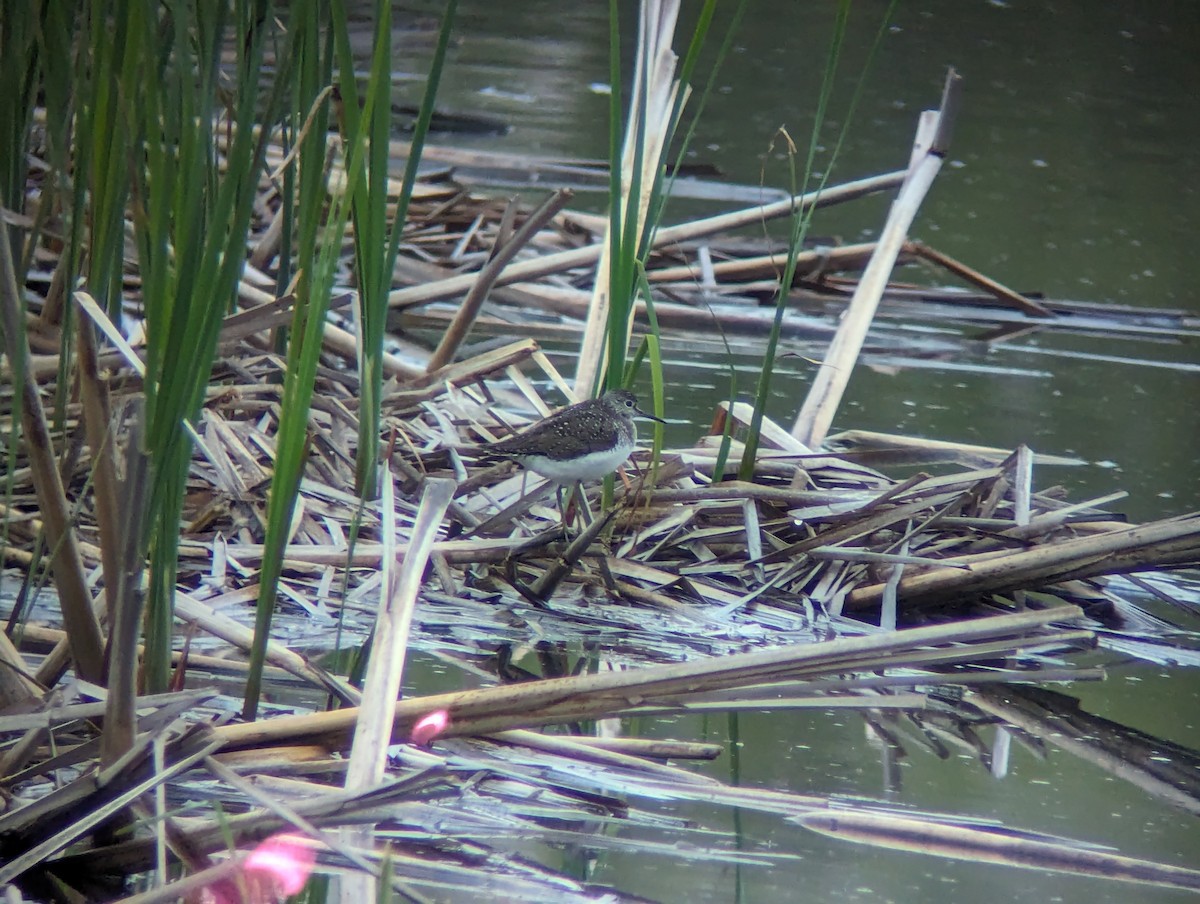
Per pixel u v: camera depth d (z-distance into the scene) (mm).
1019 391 18031
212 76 8188
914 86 35375
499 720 8805
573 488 12062
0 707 7875
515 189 25062
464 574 12062
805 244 23188
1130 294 22484
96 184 7895
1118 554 11242
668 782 8711
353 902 7211
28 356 7609
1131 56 39938
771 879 7812
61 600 8172
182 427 7516
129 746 7426
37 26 7656
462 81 33219
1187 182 29219
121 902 6672
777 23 41500
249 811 7785
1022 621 9414
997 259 23812
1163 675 11172
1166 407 17625
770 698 10047
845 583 12023
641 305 19688
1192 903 7801
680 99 11789
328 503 12297
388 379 15148
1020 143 31219
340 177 9820
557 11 42281
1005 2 46219
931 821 8594
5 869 6785
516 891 7441
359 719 7926
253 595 11086
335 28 10062
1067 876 8070
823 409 14539
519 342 14445
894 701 10016
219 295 7461
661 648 10938
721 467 12617
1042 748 9867
